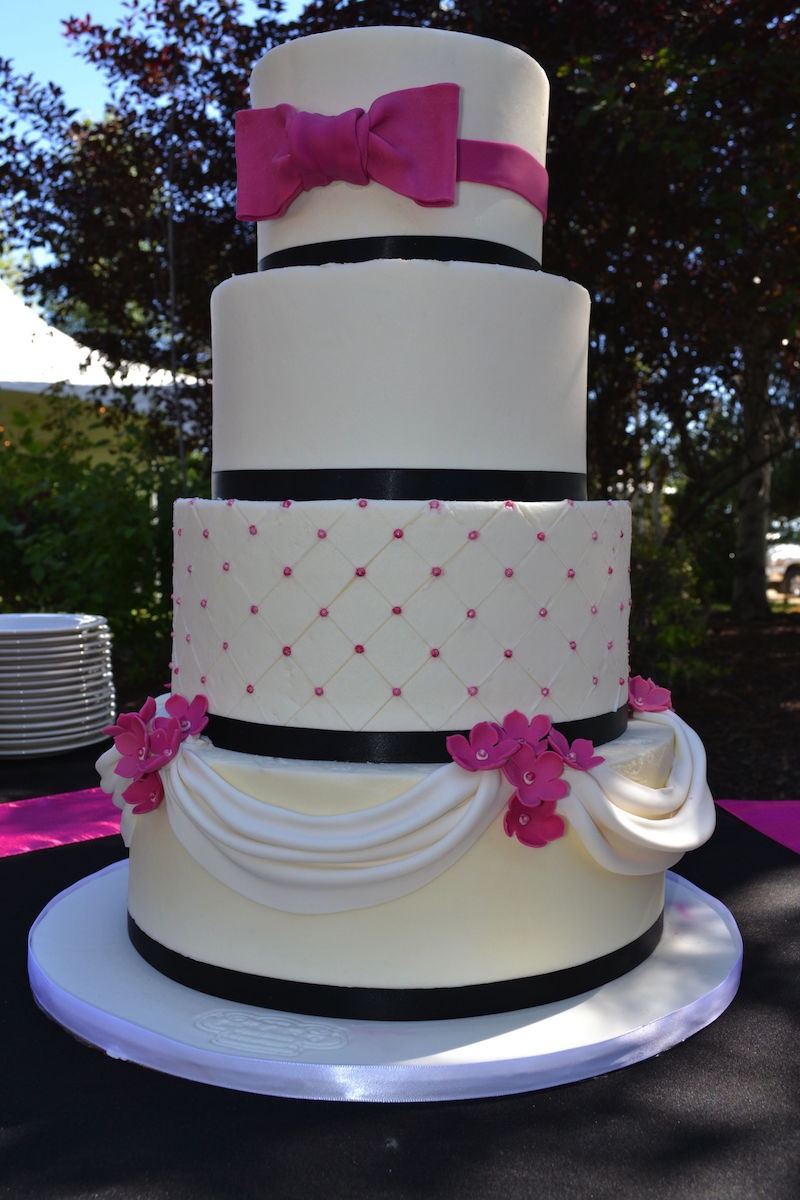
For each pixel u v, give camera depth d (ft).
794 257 21.43
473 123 8.34
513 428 8.29
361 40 8.17
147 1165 6.45
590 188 21.56
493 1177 6.33
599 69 19.27
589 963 8.45
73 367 26.91
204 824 8.01
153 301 23.86
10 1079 7.48
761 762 18.76
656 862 8.79
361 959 7.88
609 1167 6.43
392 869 7.62
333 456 8.15
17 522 23.26
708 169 20.27
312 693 8.05
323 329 8.09
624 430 25.63
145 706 9.20
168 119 21.71
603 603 8.83
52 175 22.80
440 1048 7.45
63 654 15.94
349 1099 7.13
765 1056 7.78
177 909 8.59
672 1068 7.62
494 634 7.97
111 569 22.17
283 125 8.48
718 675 25.16
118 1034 7.76
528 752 7.73
